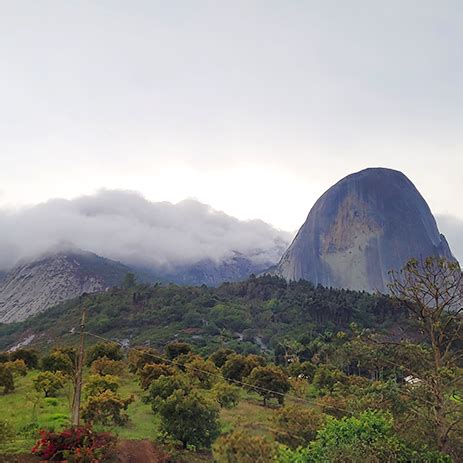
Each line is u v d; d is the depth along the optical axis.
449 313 18.69
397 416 17.75
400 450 14.85
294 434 23.36
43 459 20.05
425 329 19.22
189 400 24.95
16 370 44.91
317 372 46.62
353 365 57.97
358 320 117.31
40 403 31.94
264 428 25.50
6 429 22.42
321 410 31.27
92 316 146.50
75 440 20.88
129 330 126.88
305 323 126.25
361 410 18.88
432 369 18.62
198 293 165.88
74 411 24.80
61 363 46.06
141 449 23.30
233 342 110.56
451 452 16.31
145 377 40.34
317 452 14.36
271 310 143.00
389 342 19.95
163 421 25.03
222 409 33.41
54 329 144.88
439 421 16.58
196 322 129.88
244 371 44.59
